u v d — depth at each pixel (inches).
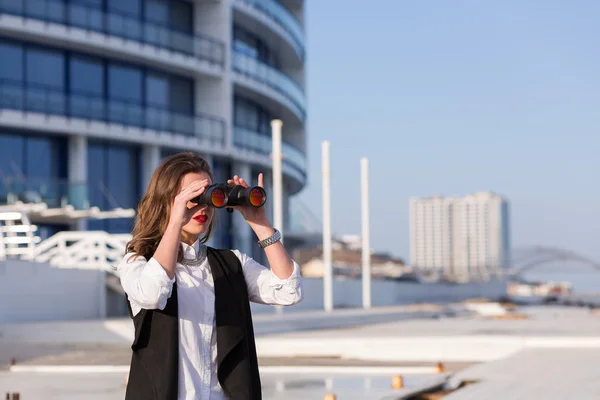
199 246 149.5
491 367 557.6
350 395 433.1
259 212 152.8
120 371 573.3
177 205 140.2
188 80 1688.0
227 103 1695.4
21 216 1126.4
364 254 1534.2
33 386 479.2
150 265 138.6
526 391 438.0
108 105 1487.5
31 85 1416.1
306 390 456.8
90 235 1171.3
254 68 1802.4
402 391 436.8
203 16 1701.5
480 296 2940.5
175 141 1584.6
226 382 142.9
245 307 148.0
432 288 2507.4
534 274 3870.6
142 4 1598.2
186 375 141.1
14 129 1405.0
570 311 1745.8
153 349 140.8
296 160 2103.8
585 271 3833.7
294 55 2117.4
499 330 951.6
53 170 1446.9
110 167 1539.1
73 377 532.4
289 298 152.2
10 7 1360.7
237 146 1753.2
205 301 144.4
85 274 1098.1
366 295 1531.7
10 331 892.6
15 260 978.7
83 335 855.7
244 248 1877.5
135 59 1545.3
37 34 1378.0
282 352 754.2
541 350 691.4
